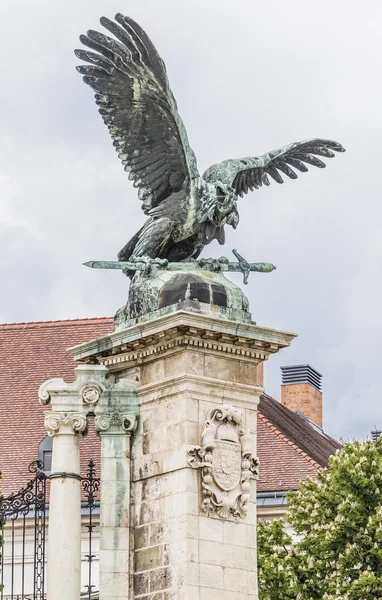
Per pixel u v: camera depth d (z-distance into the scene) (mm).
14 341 51594
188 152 26938
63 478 26219
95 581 41094
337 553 39875
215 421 25812
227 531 25547
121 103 27047
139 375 26656
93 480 26781
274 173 28531
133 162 27156
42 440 46594
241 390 26203
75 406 26469
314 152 28625
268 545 40750
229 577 25375
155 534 25750
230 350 26094
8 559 41594
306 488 41469
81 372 26609
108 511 26250
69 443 26375
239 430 26016
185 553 25062
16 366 50688
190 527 25188
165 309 26031
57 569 25875
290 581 39406
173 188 27141
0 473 36469
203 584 25078
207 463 25453
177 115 26891
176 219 26797
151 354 26266
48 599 25844
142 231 26953
